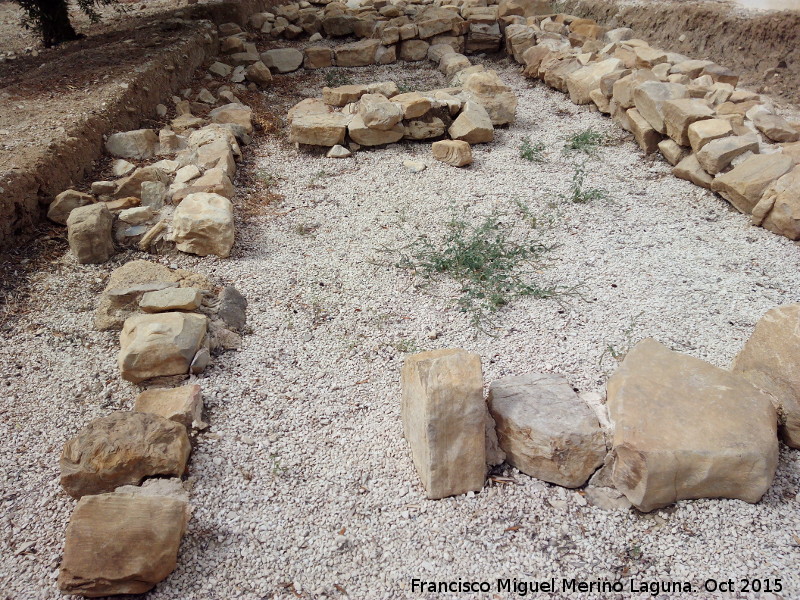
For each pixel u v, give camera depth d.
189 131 7.32
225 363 4.29
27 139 5.92
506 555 3.05
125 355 3.99
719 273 5.02
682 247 5.40
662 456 3.04
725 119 6.43
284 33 11.23
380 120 7.21
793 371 3.41
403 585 2.94
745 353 3.69
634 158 7.08
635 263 5.21
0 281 4.93
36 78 7.66
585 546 3.07
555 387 3.62
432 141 7.61
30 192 5.37
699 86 7.20
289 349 4.42
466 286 5.00
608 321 4.52
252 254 5.47
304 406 3.96
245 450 3.64
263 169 6.98
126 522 2.91
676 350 4.17
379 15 11.16
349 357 4.35
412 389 3.39
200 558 3.08
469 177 6.74
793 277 4.92
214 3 11.06
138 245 5.45
